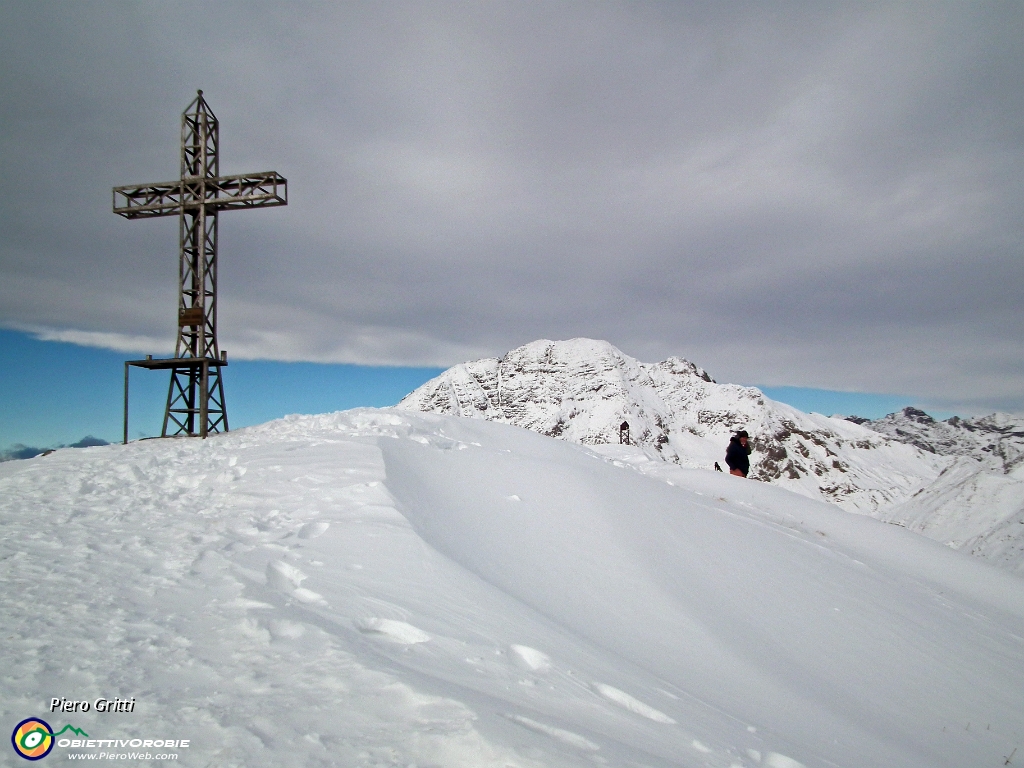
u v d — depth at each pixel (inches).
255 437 596.4
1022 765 278.1
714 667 286.4
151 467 450.9
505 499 443.2
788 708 262.8
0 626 178.4
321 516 331.9
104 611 195.2
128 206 941.2
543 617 267.9
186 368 912.3
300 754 122.8
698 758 166.7
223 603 208.5
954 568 617.0
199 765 117.2
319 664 163.6
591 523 423.2
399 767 121.3
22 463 511.5
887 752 246.2
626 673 228.7
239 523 318.0
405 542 297.1
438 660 190.7
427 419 694.5
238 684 151.5
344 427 610.2
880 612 429.4
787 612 383.2
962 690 349.7
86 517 326.3
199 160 935.0
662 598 343.6
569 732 147.2
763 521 596.7
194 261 927.7
